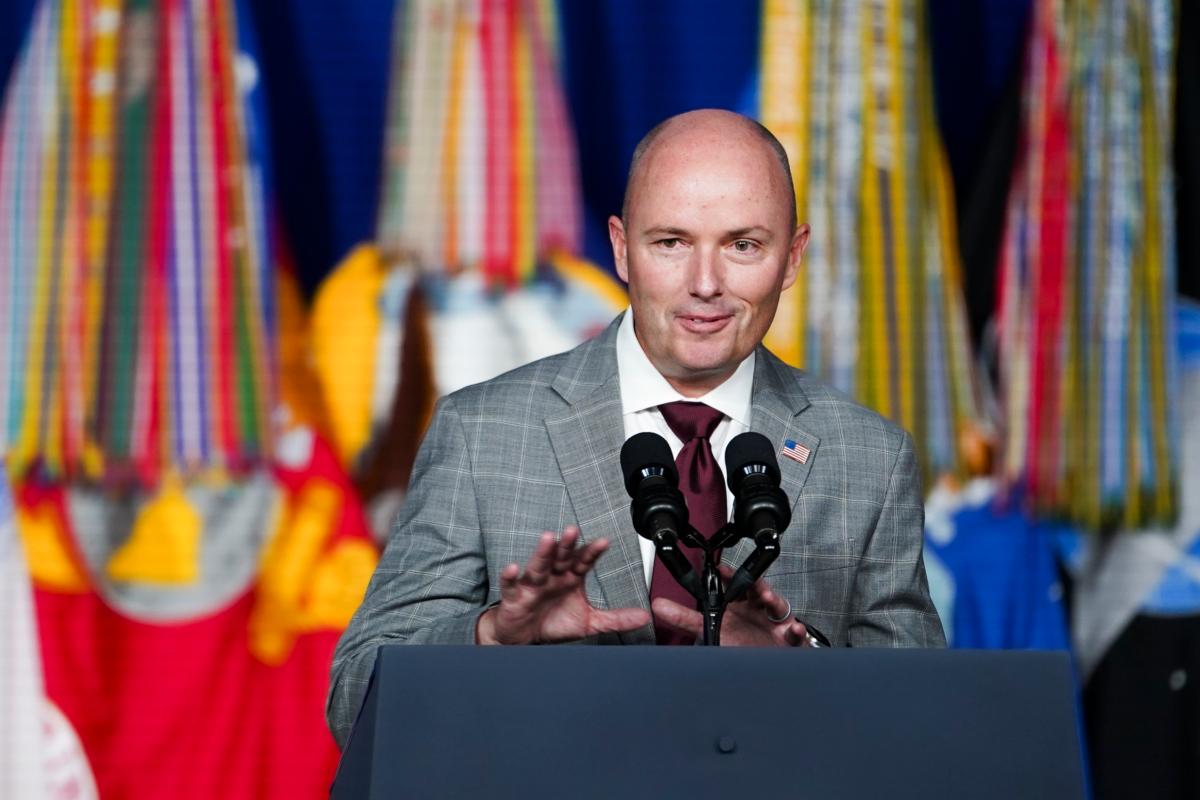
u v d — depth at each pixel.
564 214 13.06
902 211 13.36
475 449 7.14
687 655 4.81
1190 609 13.23
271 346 12.83
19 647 12.38
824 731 4.80
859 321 13.27
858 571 7.20
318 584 12.66
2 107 12.77
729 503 6.94
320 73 13.01
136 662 12.46
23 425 12.61
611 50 13.18
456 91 13.06
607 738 4.74
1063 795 4.85
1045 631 13.18
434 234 12.99
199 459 12.69
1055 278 13.46
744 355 6.79
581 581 5.25
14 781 12.27
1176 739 13.10
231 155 12.91
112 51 12.88
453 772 4.69
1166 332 13.50
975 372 13.35
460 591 6.91
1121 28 13.62
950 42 13.50
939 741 4.83
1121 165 13.56
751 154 6.60
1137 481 13.34
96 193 12.81
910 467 7.42
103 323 12.73
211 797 12.41
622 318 7.54
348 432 12.83
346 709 6.26
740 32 13.29
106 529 12.56
